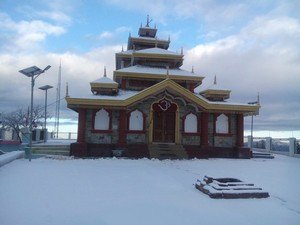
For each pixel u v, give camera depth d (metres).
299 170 21.25
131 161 24.89
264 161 27.83
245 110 30.12
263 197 12.34
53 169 18.83
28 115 52.28
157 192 12.96
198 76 31.62
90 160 24.89
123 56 38.00
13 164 20.31
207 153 29.55
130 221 9.09
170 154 27.92
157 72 31.78
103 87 30.02
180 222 9.12
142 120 29.44
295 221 9.48
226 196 12.06
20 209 9.84
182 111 29.98
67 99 27.70
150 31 41.78
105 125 29.00
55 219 9.02
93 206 10.52
